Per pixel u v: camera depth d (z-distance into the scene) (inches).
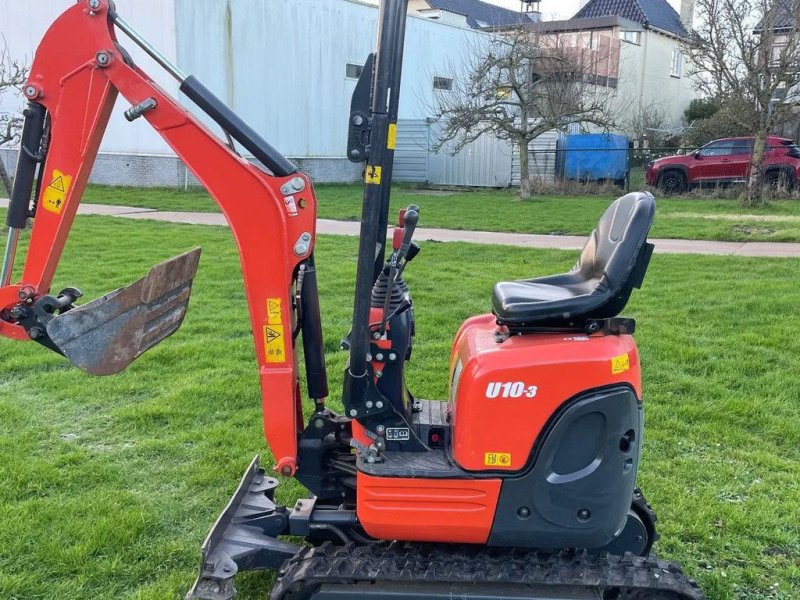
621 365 101.8
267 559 113.9
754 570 129.6
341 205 669.9
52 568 127.6
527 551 110.7
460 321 279.7
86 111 108.6
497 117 776.3
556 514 102.7
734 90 636.7
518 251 423.2
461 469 103.7
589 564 106.7
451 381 120.1
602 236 118.6
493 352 104.0
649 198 110.9
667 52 1304.1
